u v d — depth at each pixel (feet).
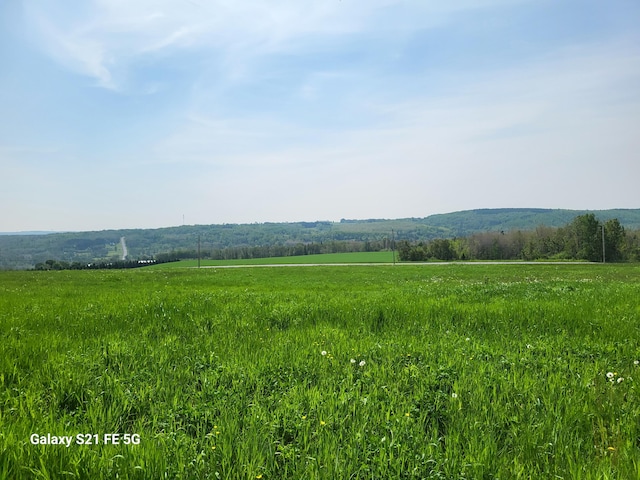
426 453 15.03
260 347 30.30
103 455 14.10
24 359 25.89
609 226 312.71
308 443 15.74
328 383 22.20
